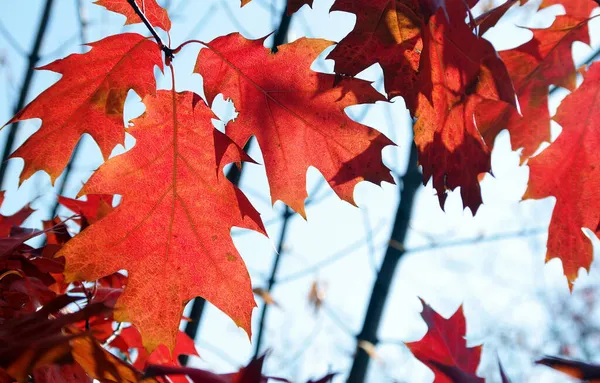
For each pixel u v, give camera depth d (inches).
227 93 31.0
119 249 30.3
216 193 31.0
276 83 30.9
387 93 30.4
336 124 30.9
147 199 30.7
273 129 31.2
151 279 30.4
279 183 31.2
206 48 30.7
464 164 30.2
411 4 29.7
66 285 31.9
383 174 30.9
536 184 34.6
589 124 34.2
